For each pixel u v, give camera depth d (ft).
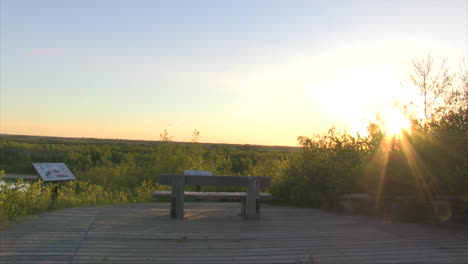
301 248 17.42
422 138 26.63
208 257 15.61
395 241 19.21
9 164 85.76
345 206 27.84
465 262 16.14
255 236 19.21
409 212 26.43
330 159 31.76
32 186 26.40
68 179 28.99
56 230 18.62
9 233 17.75
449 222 24.32
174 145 48.96
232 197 24.04
